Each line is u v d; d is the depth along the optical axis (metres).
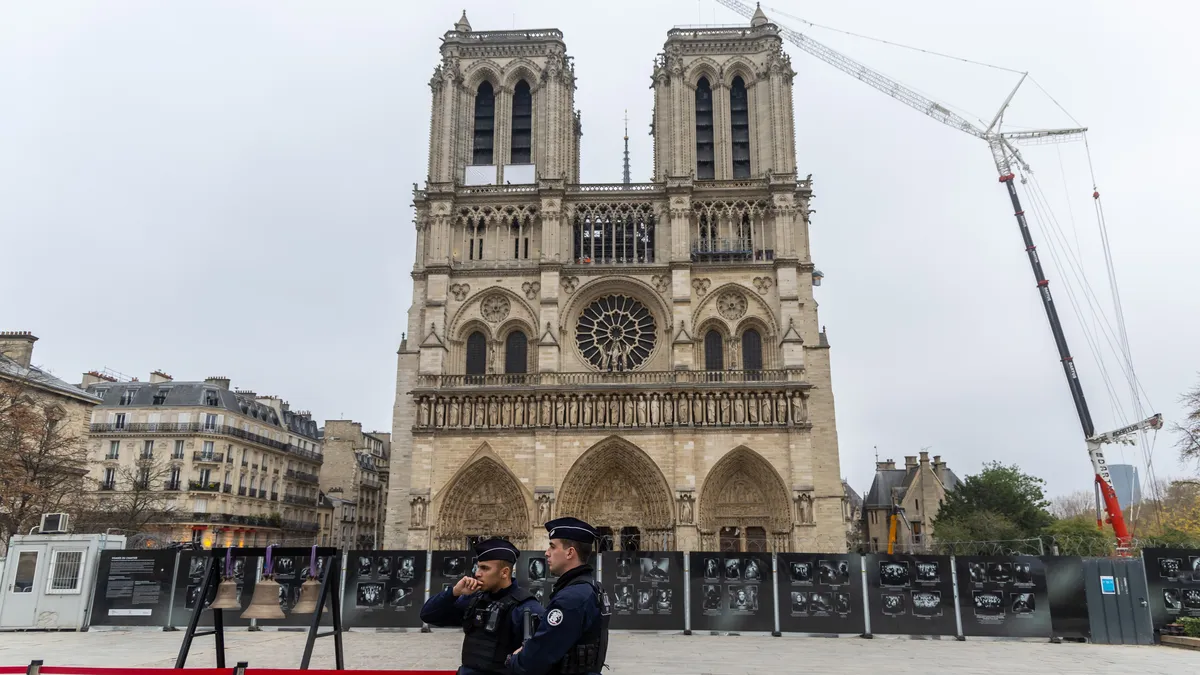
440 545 82.75
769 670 31.91
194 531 98.62
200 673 18.23
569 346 89.75
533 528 81.31
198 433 101.56
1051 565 43.38
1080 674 31.59
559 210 91.75
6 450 61.75
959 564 43.75
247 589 44.66
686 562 44.78
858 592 43.69
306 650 22.80
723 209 92.25
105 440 101.94
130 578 44.00
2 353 78.31
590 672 11.50
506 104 97.69
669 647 38.94
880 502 131.75
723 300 90.06
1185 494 102.94
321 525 127.88
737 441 83.06
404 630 44.22
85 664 31.70
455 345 90.25
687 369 85.88
